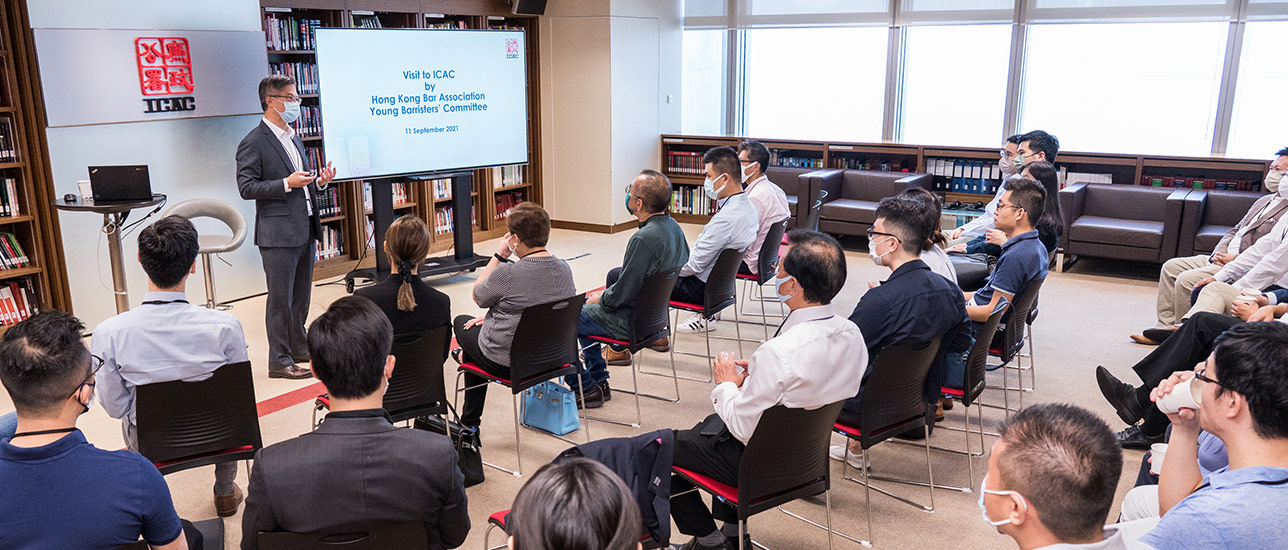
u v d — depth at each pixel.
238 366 2.84
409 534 1.94
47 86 5.16
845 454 3.76
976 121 8.77
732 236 4.95
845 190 8.62
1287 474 1.53
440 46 7.09
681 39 9.90
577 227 9.44
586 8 8.76
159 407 2.76
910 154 8.66
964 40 8.64
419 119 7.05
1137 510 2.31
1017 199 3.99
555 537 1.10
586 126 9.09
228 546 3.15
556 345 3.80
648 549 2.39
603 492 1.13
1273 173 5.58
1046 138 6.38
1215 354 1.65
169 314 2.83
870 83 9.17
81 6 5.28
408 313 3.35
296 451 1.84
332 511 1.85
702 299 5.06
